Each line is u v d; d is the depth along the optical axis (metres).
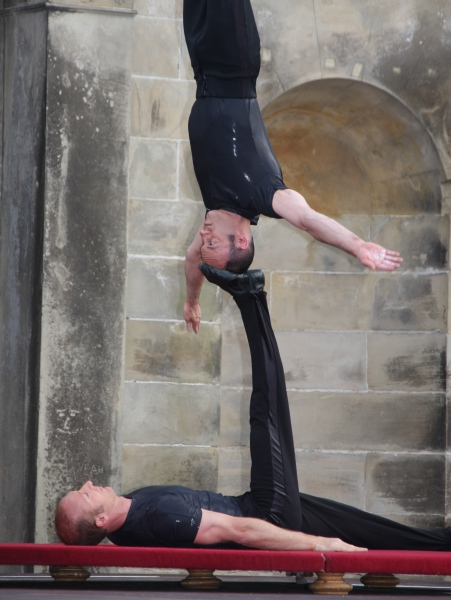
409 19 23.28
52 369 21.36
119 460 21.59
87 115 21.81
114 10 21.94
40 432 21.22
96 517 16.66
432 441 23.97
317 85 23.14
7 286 22.08
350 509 18.17
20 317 21.77
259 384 17.84
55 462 21.28
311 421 24.16
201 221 22.42
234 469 23.62
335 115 24.25
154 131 22.30
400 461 24.05
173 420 22.06
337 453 24.11
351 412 24.22
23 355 21.64
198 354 22.23
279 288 24.39
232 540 16.58
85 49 21.84
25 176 21.89
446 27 23.44
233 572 23.14
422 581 22.23
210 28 16.23
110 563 15.80
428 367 24.08
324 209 24.86
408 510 23.95
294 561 15.70
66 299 21.52
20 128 22.09
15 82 22.30
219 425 22.39
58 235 21.56
